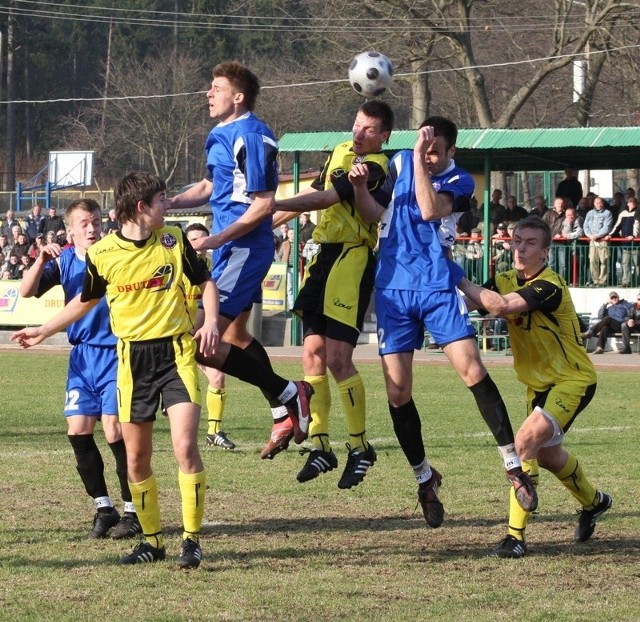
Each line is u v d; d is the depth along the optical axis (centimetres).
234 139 1021
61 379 2570
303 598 798
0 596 796
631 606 785
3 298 3806
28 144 9250
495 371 2881
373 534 1033
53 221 4306
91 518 1085
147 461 911
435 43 5197
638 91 5500
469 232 3741
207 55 8994
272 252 1070
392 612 762
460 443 1612
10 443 1582
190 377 889
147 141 7994
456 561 929
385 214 1000
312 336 1097
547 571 898
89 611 758
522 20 5447
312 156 8412
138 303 884
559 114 6644
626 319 3316
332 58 5525
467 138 3475
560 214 3603
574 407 978
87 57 9700
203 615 752
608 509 1108
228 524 1069
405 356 997
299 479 1073
